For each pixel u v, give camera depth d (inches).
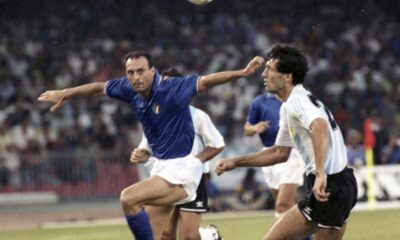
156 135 1058.7
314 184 909.8
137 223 1005.8
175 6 4033.0
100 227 2119.8
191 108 1173.7
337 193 919.7
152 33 3922.2
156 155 1069.8
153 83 1045.2
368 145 2586.1
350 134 2669.8
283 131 987.9
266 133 1466.5
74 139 3051.2
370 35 4158.5
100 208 2728.8
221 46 3875.5
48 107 3159.5
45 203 2696.9
